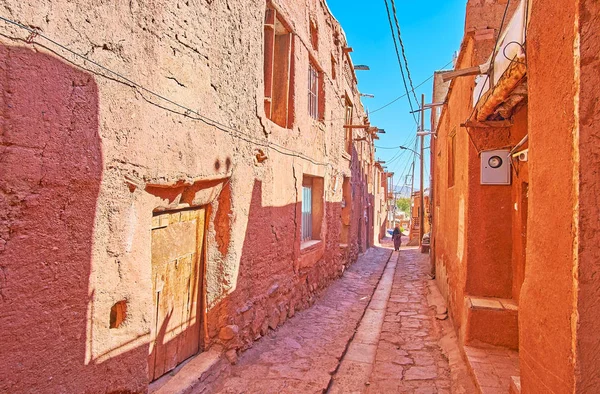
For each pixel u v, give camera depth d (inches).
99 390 118.6
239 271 201.9
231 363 190.2
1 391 91.2
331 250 409.1
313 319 291.3
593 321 83.4
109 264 121.3
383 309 335.9
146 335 137.6
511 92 162.9
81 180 109.5
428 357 226.5
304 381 184.4
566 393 88.6
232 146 192.2
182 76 153.5
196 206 180.9
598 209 83.4
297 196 288.5
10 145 91.5
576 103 85.7
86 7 109.6
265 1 232.2
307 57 309.7
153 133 137.6
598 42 83.7
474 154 222.5
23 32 92.8
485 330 202.7
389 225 1883.6
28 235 96.6
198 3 163.3
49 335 102.5
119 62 122.0
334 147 414.0
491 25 221.9
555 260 96.3
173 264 165.3
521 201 199.6
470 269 221.9
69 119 105.3
